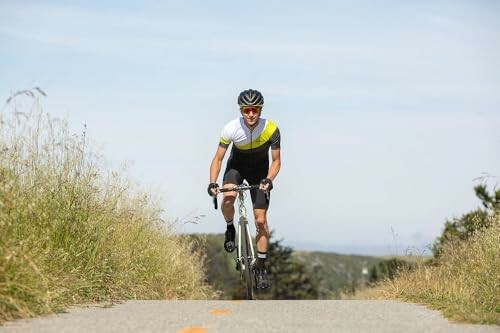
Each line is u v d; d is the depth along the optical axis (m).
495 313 6.55
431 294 7.83
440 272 9.38
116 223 8.98
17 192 7.03
